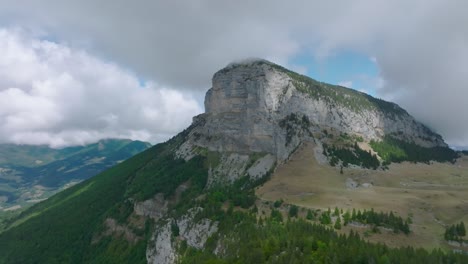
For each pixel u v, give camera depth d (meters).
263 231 154.75
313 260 121.50
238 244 153.75
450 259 118.12
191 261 171.38
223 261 145.00
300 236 142.50
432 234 159.75
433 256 116.81
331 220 175.50
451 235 152.38
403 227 159.00
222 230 178.50
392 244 148.00
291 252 128.75
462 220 173.62
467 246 146.12
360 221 166.00
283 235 144.50
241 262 137.12
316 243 134.62
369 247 125.19
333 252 123.00
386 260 114.19
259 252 135.38
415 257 116.94
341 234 145.00
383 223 162.50
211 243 177.75
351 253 120.88
